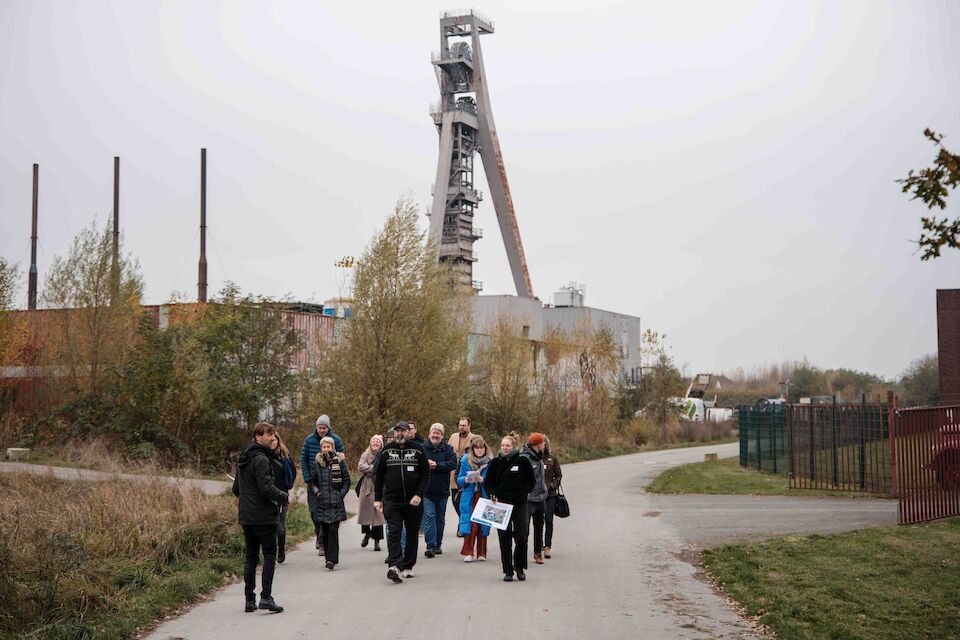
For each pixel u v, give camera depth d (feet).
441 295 107.96
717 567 40.63
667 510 67.21
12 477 60.34
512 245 326.03
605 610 32.07
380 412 104.17
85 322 111.65
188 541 40.98
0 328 116.37
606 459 155.63
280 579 38.01
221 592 35.14
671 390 227.81
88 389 109.40
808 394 384.47
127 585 33.22
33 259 182.39
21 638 26.32
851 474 80.28
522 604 32.89
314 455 42.68
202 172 176.76
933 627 29.17
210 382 100.63
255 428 32.22
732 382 509.76
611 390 189.78
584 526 57.77
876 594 34.06
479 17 328.70
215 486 69.72
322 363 105.70
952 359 157.17
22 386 117.39
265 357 107.04
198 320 110.63
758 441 109.09
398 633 28.30
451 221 316.60
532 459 42.83
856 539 47.52
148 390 101.14
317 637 27.76
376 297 104.73
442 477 44.62
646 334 231.30
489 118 324.80
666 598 34.50
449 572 39.99
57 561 31.63
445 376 109.29
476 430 149.59
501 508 37.35
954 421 55.47
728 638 28.25
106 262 112.78
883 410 74.08
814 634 28.60
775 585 35.96
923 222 24.52
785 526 55.01
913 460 53.62
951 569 38.73
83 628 27.58
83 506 44.78
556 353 172.96
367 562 42.63
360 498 45.75
